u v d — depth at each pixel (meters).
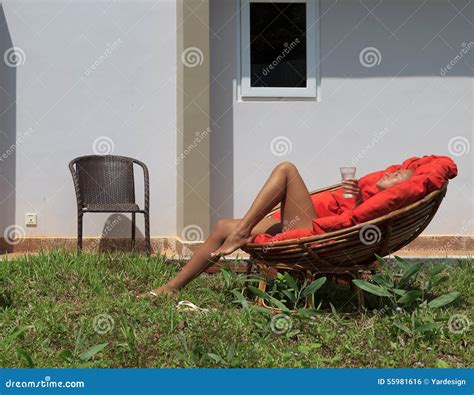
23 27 7.59
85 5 7.63
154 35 7.65
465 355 3.66
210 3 7.59
